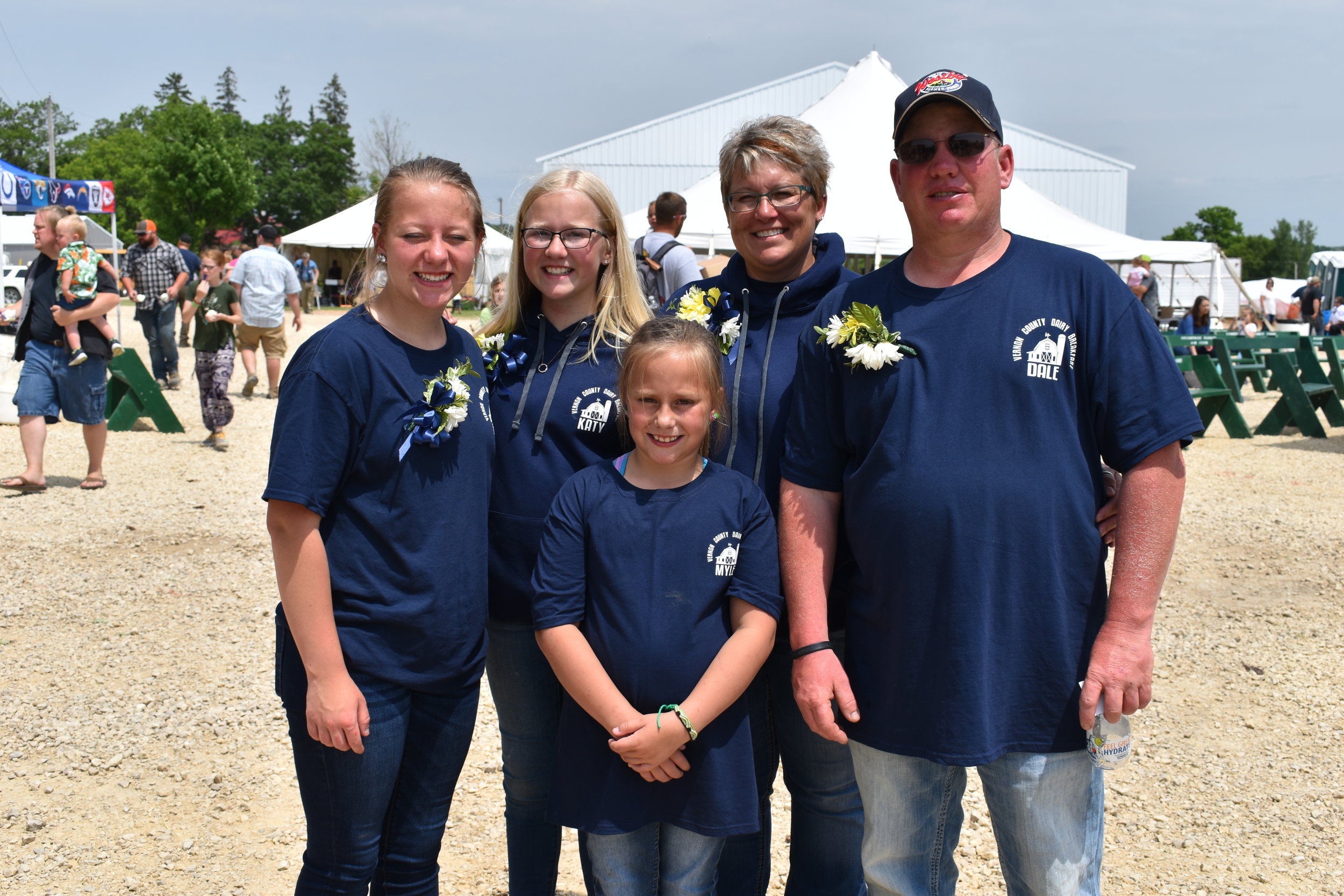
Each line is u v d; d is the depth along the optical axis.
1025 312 2.09
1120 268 22.31
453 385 2.20
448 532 2.22
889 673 2.16
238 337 12.54
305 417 2.07
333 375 2.09
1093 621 2.11
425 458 2.19
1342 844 3.29
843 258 2.70
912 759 2.21
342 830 2.22
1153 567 2.02
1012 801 2.14
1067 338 2.07
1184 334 17.19
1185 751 3.95
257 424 10.94
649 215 7.77
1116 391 2.04
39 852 3.14
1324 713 4.23
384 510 2.17
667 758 2.24
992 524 2.06
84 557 6.11
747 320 2.66
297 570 2.09
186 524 6.90
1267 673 4.66
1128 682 2.00
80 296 7.41
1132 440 2.03
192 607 5.33
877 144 17.61
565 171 2.58
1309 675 4.62
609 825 2.29
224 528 6.86
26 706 4.12
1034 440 2.06
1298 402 11.20
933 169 2.11
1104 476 2.23
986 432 2.07
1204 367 11.38
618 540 2.32
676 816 2.30
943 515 2.07
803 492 2.33
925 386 2.11
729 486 2.36
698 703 2.22
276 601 5.45
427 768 2.33
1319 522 7.25
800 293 2.60
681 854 2.37
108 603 5.35
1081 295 2.09
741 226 2.60
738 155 2.57
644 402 2.29
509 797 2.71
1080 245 17.34
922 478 2.08
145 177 53.06
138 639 4.88
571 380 2.57
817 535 2.31
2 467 8.52
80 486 7.86
